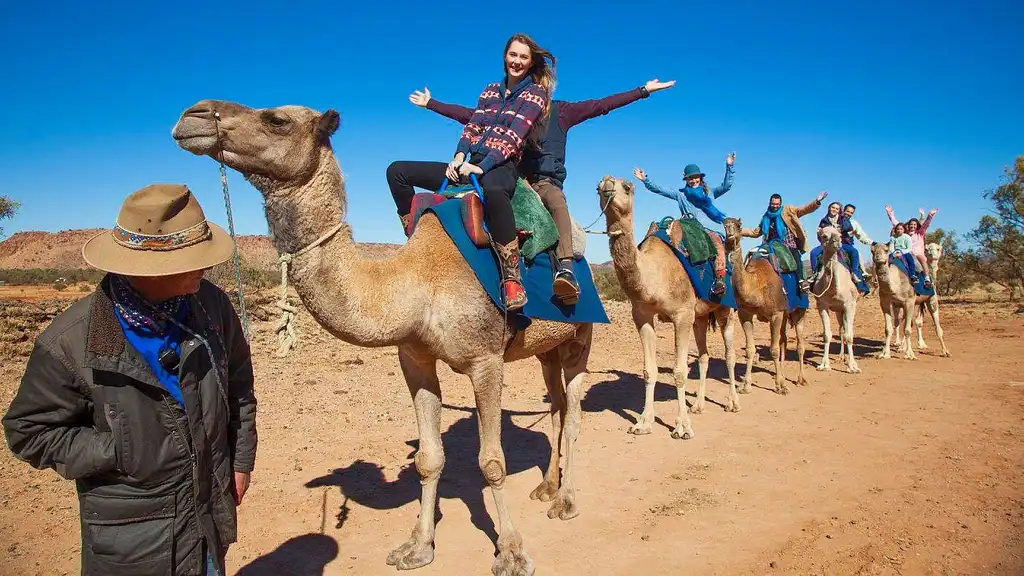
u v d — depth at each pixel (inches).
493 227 174.9
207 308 110.7
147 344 99.8
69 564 182.1
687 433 317.7
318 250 146.7
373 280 156.5
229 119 135.6
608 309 893.2
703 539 206.4
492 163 178.2
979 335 735.1
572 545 202.4
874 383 461.7
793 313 462.3
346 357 490.0
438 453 188.4
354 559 189.9
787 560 191.9
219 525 108.0
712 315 384.8
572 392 229.8
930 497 239.0
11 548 189.8
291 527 209.5
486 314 174.6
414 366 185.3
